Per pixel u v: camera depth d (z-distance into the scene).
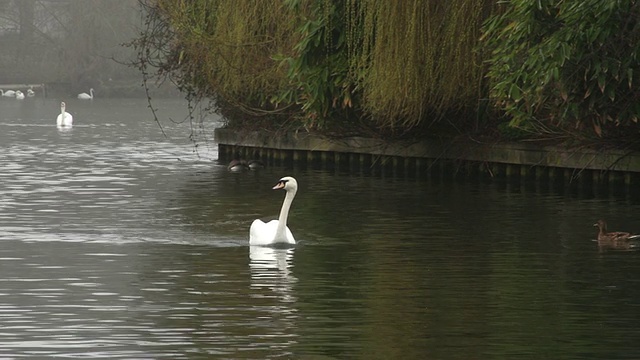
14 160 47.19
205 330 17.48
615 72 31.86
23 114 86.00
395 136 42.59
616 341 16.88
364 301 19.50
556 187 37.00
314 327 17.66
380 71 38.34
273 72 43.88
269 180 39.88
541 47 31.70
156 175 41.59
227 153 49.34
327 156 45.47
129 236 26.64
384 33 38.19
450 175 41.16
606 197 34.22
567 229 27.59
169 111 91.38
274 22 43.56
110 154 50.84
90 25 111.94
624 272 22.03
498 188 36.84
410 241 25.84
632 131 36.34
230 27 44.25
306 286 20.70
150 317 18.33
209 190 36.62
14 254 24.06
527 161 39.31
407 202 33.16
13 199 33.62
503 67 33.25
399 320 18.16
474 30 37.66
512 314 18.55
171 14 45.50
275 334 17.27
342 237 26.48
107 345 16.64
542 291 20.33
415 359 15.95
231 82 45.47
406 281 21.20
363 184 38.34
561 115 34.12
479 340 16.92
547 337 17.09
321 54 40.62
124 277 21.53
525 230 27.44
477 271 22.22
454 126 40.69
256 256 23.91
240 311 18.72
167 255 24.02
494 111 39.66
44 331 17.45
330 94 40.59
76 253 24.23
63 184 38.03
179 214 30.59
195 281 21.16
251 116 48.09
